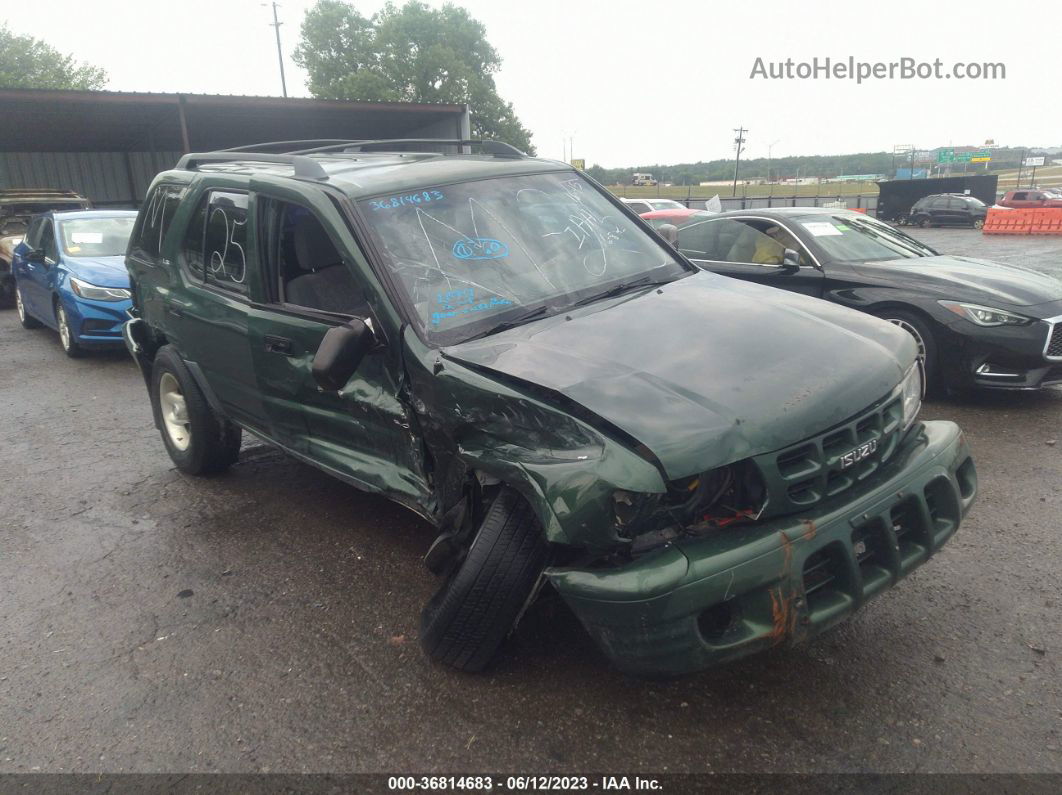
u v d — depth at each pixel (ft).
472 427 9.12
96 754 8.92
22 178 90.12
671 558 7.64
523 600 9.02
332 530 14.40
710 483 8.01
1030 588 11.10
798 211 23.29
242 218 13.12
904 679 9.32
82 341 29.45
